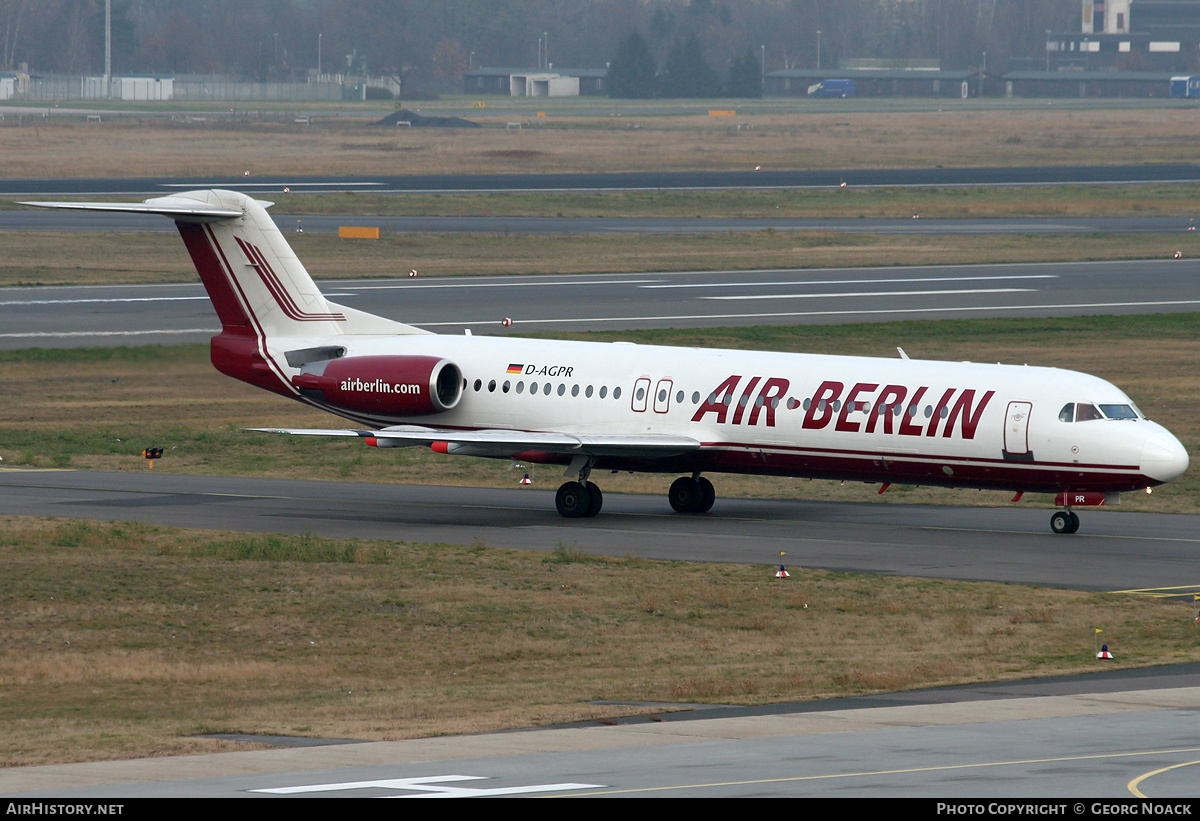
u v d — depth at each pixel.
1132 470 148.00
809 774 66.81
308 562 140.75
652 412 169.75
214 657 108.12
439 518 168.25
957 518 167.00
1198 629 112.19
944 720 81.94
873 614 119.69
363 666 105.00
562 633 114.38
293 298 188.75
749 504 178.75
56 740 79.69
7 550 143.38
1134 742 74.25
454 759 72.44
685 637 112.62
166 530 155.88
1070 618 116.56
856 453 160.12
